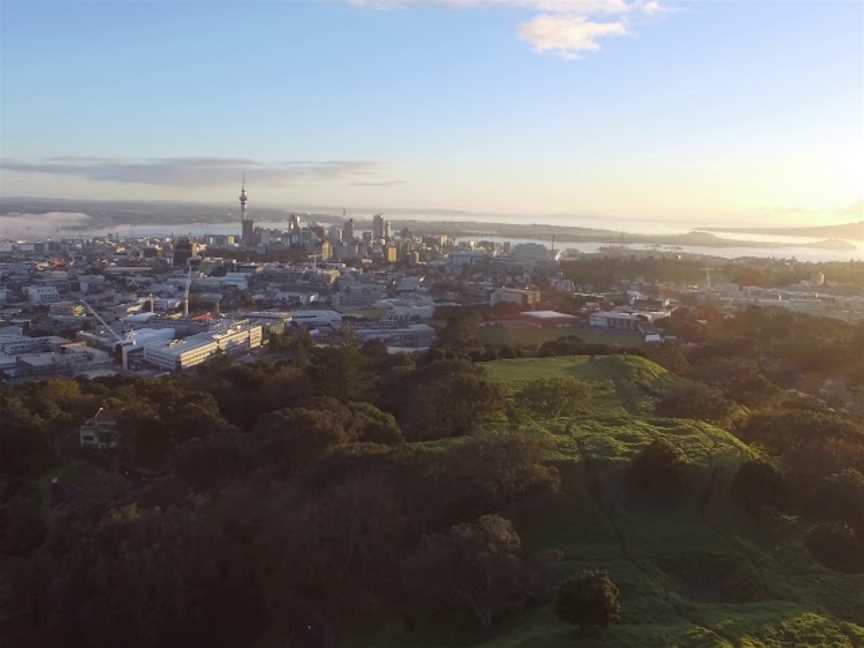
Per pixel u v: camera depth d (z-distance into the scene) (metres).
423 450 96.12
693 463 93.69
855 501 82.81
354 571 79.88
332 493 86.62
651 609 67.44
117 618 78.44
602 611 62.25
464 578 70.38
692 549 78.62
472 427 117.38
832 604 69.25
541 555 75.31
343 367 158.38
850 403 164.25
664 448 89.81
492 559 70.00
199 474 106.38
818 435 104.00
